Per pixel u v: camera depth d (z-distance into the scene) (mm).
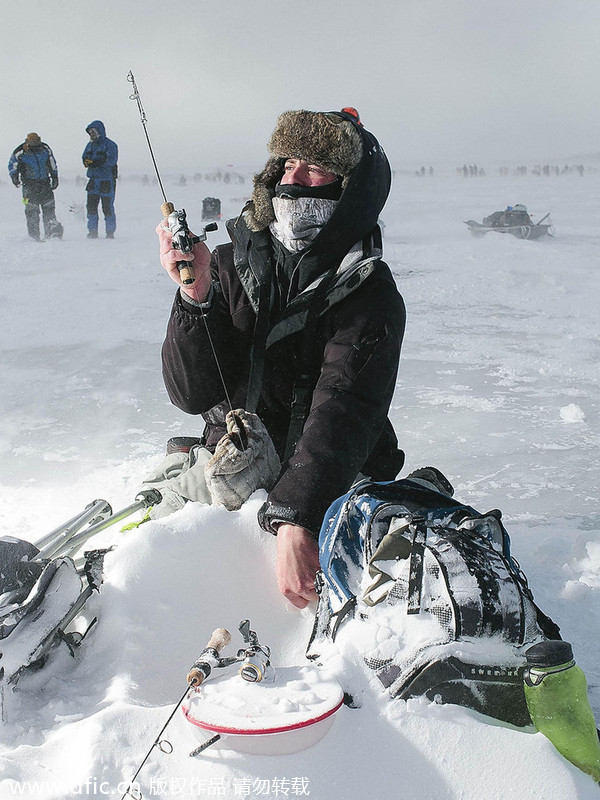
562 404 5820
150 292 10531
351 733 2016
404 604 2189
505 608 2146
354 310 2963
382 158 3096
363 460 2789
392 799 1915
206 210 22000
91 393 6148
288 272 3082
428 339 7715
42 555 2668
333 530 2432
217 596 2598
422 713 2043
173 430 5332
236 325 3148
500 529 2424
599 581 3396
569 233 19234
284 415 3211
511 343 7562
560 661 2018
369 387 2846
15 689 2297
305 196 3000
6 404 5895
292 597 2590
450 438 5145
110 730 2018
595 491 4375
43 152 16891
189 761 1959
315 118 3004
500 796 1921
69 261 13469
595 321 8492
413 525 2305
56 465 4719
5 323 8547
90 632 2477
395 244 16469
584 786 1966
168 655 2430
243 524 2729
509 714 2127
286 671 2141
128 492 4293
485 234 18062
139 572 2545
